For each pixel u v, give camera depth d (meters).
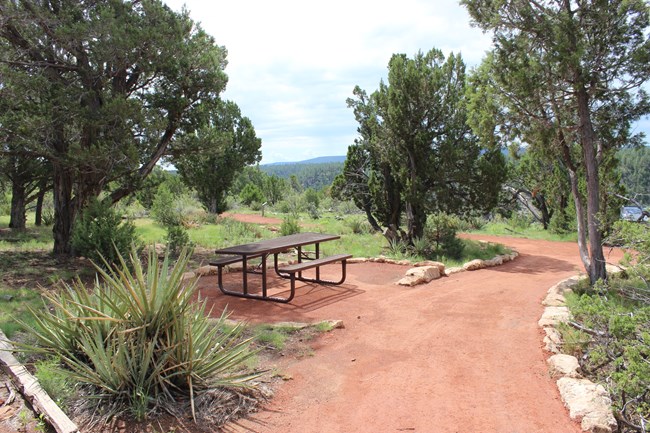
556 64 8.80
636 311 4.60
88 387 3.97
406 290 8.59
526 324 6.52
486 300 7.88
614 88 9.03
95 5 11.17
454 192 14.15
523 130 9.70
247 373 4.57
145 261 10.91
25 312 6.12
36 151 10.37
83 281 8.73
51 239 15.11
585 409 3.84
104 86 11.05
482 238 19.62
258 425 3.70
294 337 5.79
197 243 14.48
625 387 3.92
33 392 3.68
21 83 9.70
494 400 4.18
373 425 3.73
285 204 38.62
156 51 11.03
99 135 10.95
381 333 6.07
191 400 3.68
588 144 8.97
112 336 4.19
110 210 9.86
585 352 5.17
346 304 7.50
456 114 13.74
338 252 13.05
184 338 4.05
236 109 28.36
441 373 4.79
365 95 16.20
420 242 13.08
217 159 27.72
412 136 13.55
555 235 20.83
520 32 9.16
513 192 23.98
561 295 8.08
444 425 3.73
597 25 8.73
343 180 16.61
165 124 11.20
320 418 3.84
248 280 9.30
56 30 9.76
